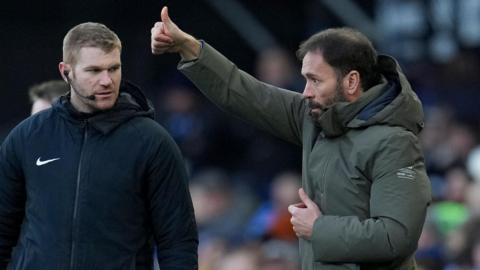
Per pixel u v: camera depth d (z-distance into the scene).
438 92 36.53
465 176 31.28
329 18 36.44
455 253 25.34
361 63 14.56
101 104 14.18
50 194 14.31
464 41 37.72
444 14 37.62
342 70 14.53
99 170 14.27
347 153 14.41
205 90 15.38
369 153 14.23
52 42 35.41
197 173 34.06
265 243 27.19
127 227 14.32
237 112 15.46
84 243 14.20
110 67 14.15
